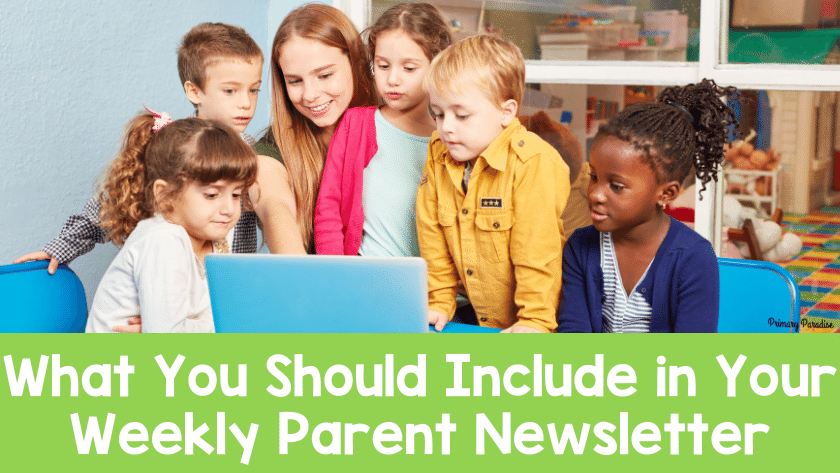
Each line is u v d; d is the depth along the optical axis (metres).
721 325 1.21
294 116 1.43
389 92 1.33
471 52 1.09
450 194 1.21
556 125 1.83
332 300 0.86
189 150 1.06
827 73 1.64
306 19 1.35
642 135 0.96
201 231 1.10
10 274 1.19
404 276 0.83
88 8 1.64
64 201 1.63
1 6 1.49
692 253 1.04
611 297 1.10
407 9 1.33
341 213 1.42
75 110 1.63
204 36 1.40
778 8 1.66
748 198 1.75
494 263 1.18
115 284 1.11
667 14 1.73
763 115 1.71
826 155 1.68
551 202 1.11
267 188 1.33
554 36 1.81
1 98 1.50
